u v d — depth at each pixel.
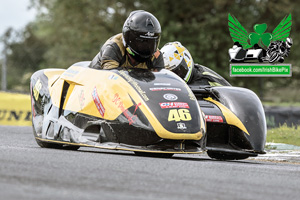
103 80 22.28
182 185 13.44
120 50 24.36
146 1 102.69
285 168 19.95
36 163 15.24
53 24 118.12
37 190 11.54
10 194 10.91
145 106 20.50
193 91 24.61
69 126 22.94
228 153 22.95
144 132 20.11
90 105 22.05
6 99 49.03
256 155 23.36
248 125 22.92
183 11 105.62
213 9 105.31
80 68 24.61
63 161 16.08
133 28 23.59
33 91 26.56
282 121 50.66
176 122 20.17
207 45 97.94
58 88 24.72
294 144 34.62
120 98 21.11
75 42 107.50
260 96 96.44
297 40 100.56
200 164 18.16
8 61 119.44
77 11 107.56
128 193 11.96
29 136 34.19
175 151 20.12
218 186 13.69
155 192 12.30
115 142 20.89
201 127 20.78
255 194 12.95
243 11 98.00
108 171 14.73
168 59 26.64
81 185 12.49
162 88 21.48
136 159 18.28
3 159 15.73
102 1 103.62
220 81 27.12
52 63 117.06
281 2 102.12
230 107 23.44
